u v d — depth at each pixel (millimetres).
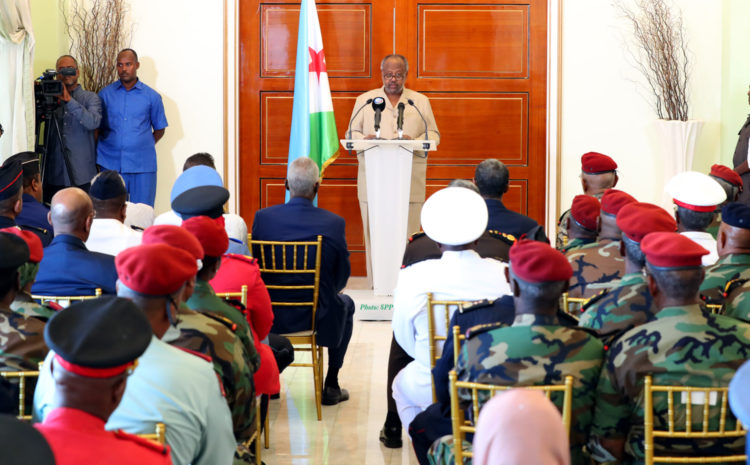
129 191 7289
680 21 7355
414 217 6957
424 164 6918
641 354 2211
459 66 7574
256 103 7668
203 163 4844
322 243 4164
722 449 2232
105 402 1546
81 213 3213
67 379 1519
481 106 7605
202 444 2125
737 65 7176
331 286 4223
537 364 2252
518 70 7562
